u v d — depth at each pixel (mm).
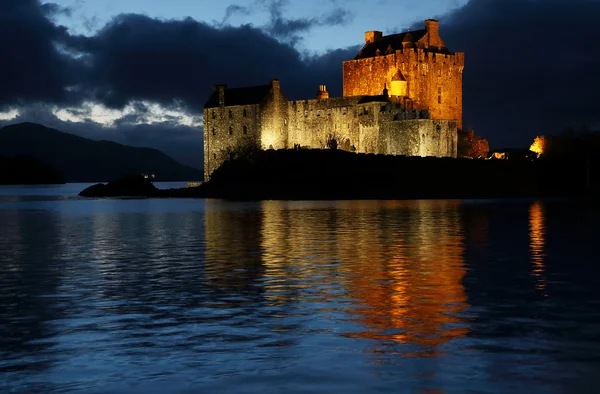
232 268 34188
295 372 16500
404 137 143875
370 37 174500
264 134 160875
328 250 41750
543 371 16391
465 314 22656
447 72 167875
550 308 23594
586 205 98625
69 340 19688
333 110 158375
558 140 163375
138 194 167500
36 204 123812
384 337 19688
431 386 15453
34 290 28188
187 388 15492
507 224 62188
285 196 131875
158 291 27688
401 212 82312
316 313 23031
